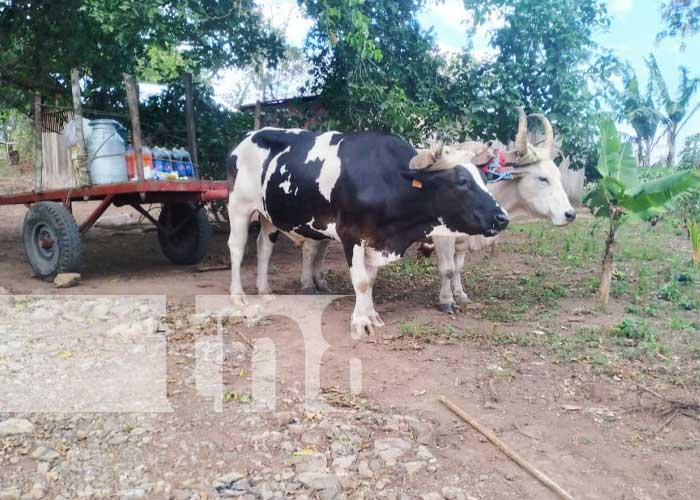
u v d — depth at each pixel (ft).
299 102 34.47
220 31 31.35
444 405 14.08
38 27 34.27
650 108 63.62
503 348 17.83
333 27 28.09
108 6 26.76
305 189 19.86
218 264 31.27
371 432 12.78
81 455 11.84
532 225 44.98
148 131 33.53
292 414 13.44
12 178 68.80
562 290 24.52
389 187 18.53
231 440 12.46
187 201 27.81
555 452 12.12
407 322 20.22
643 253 32.60
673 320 20.17
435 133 33.24
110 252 35.01
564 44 30.66
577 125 31.09
